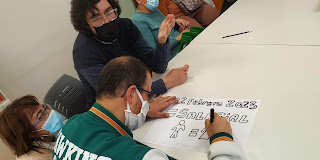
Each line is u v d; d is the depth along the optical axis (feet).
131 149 2.17
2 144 6.15
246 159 2.46
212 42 5.12
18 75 6.91
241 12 6.04
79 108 5.51
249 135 2.74
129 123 2.92
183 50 5.19
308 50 3.82
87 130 2.48
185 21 7.50
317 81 3.14
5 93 6.79
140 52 5.18
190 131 3.10
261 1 6.25
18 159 4.11
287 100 3.01
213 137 2.64
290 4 5.57
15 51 6.73
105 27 4.35
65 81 5.44
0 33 6.40
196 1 8.16
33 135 4.12
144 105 2.82
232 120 3.00
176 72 4.21
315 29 4.33
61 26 7.36
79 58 4.58
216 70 4.14
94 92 5.07
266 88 3.33
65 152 2.46
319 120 2.63
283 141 2.56
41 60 7.24
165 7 8.07
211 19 8.23
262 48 4.29
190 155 2.80
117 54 4.91
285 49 4.03
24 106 4.00
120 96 2.62
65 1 7.24
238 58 4.24
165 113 3.51
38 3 6.80
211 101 3.46
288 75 3.42
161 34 4.40
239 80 3.68
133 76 2.65
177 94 3.91
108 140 2.30
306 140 2.49
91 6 4.06
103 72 2.74
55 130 4.30
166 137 3.17
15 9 6.47
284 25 4.82
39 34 7.02
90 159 2.20
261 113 2.96
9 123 3.84
